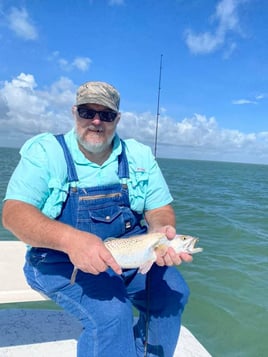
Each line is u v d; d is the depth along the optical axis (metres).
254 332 1.85
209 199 7.84
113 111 1.04
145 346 1.02
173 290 0.99
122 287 0.95
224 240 3.80
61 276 0.97
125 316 0.87
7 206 0.96
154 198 1.16
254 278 2.62
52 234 0.87
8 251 1.41
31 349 1.18
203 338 1.77
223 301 2.21
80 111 1.03
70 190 1.00
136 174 1.10
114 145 1.10
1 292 1.06
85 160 1.03
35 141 1.06
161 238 0.96
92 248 0.83
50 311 1.45
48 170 0.98
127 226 1.08
